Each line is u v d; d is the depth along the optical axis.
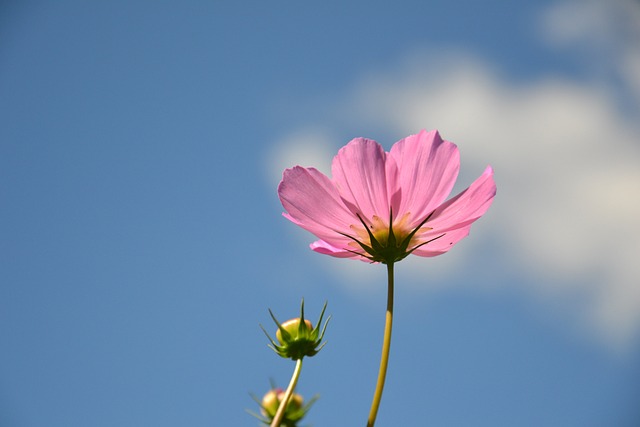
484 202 0.57
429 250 0.58
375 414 0.51
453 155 0.58
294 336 0.59
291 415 0.63
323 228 0.58
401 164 0.58
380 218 0.57
